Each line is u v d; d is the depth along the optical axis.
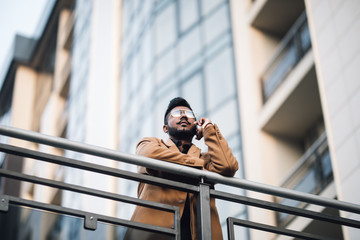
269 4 12.38
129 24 19.23
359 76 7.23
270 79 11.90
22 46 27.14
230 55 12.94
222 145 3.63
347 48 7.64
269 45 12.57
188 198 3.46
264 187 3.33
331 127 7.69
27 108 25.92
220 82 12.94
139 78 16.78
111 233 2.91
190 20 14.89
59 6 26.17
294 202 9.58
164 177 3.53
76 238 2.82
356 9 7.61
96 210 15.41
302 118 11.34
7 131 2.88
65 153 18.66
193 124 3.86
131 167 15.55
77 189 2.91
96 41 20.42
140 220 3.40
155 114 14.84
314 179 9.94
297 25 11.34
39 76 26.84
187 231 3.40
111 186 16.06
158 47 15.94
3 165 16.03
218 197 3.26
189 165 3.50
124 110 17.55
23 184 16.23
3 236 2.73
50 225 2.81
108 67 19.44
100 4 21.36
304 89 10.75
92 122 18.45
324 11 8.48
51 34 26.56
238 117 12.12
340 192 7.21
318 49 8.43
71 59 23.77
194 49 14.32
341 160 7.32
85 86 20.22
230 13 13.51
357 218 6.58
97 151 3.04
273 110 11.35
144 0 17.88
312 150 10.10
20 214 2.78
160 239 3.15
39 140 2.93
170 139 3.84
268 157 11.34
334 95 7.77
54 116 22.97
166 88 14.79
